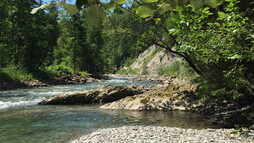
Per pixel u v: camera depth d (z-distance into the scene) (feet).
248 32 5.73
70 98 39.91
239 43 5.82
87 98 40.91
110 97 41.83
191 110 29.73
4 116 28.12
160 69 147.95
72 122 25.00
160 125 23.44
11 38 89.97
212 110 27.66
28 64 92.38
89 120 26.03
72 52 132.16
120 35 33.04
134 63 242.37
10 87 63.31
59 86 71.41
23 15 90.17
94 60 147.43
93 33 142.61
